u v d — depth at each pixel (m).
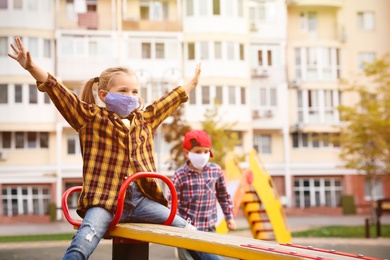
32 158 47.53
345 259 4.01
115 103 5.36
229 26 49.69
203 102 49.38
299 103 51.75
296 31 52.09
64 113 5.22
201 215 8.67
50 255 18.05
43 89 5.11
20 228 36.75
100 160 5.25
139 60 48.62
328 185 51.31
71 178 47.91
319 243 21.25
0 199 46.81
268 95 51.16
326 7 52.09
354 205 48.25
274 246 4.44
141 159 5.42
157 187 5.44
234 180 15.65
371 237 23.55
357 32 52.19
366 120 38.34
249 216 16.11
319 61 51.91
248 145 50.12
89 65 47.94
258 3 51.28
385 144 38.00
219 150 36.97
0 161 47.19
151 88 46.09
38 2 47.62
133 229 5.01
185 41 49.41
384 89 39.16
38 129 47.22
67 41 47.94
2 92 46.97
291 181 50.97
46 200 47.53
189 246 4.55
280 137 51.44
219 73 49.50
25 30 47.19
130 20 48.62
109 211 5.13
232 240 4.59
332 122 51.53
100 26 48.34
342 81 42.53
